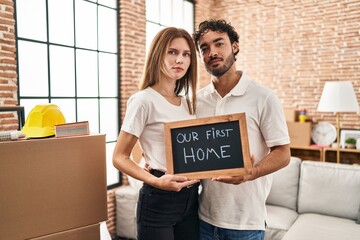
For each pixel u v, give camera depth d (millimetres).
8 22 2676
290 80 5348
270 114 1404
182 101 1476
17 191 1113
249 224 1451
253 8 5590
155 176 1336
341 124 4961
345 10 4871
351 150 4582
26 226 1138
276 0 5375
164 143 1351
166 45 1336
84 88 3633
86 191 1275
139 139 1399
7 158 1090
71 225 1242
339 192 2965
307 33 5172
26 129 1317
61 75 3350
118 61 4055
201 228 1546
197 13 5656
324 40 5055
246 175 1236
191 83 1457
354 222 2805
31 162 1138
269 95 1422
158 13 4875
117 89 4078
